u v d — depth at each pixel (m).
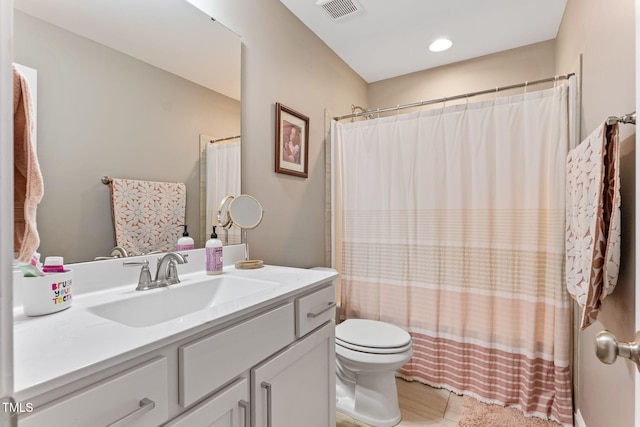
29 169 0.69
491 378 1.67
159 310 1.00
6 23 0.38
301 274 1.27
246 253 1.54
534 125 1.59
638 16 0.55
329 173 2.25
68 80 0.93
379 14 1.93
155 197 1.17
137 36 1.12
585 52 1.41
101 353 0.55
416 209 1.89
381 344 1.47
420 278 1.88
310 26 2.05
